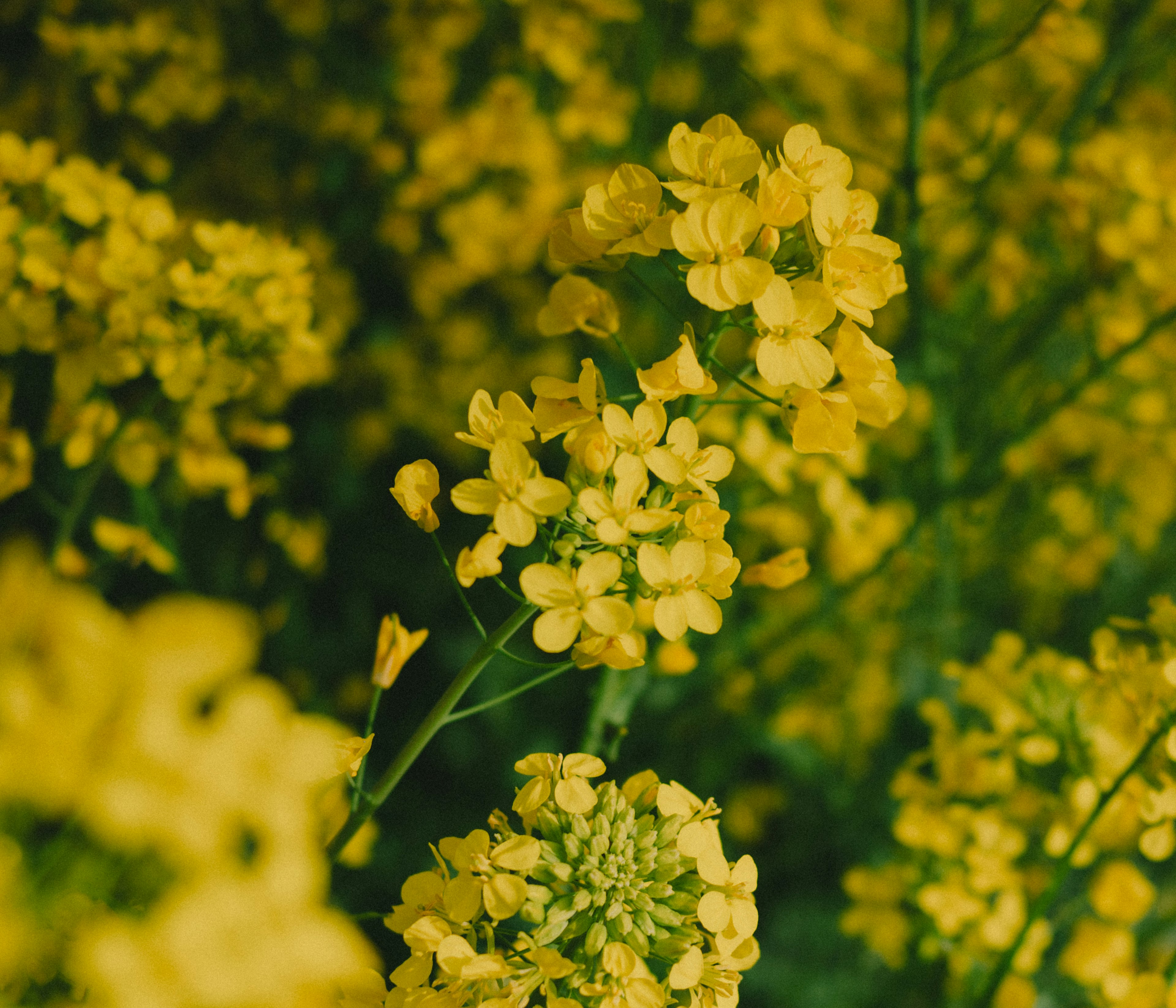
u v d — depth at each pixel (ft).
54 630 0.85
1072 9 1.50
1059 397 1.56
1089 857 1.28
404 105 2.12
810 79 2.04
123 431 1.24
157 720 0.84
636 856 1.05
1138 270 1.43
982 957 1.31
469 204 1.99
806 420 1.04
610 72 2.15
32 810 0.86
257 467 1.81
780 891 1.87
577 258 1.05
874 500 1.99
